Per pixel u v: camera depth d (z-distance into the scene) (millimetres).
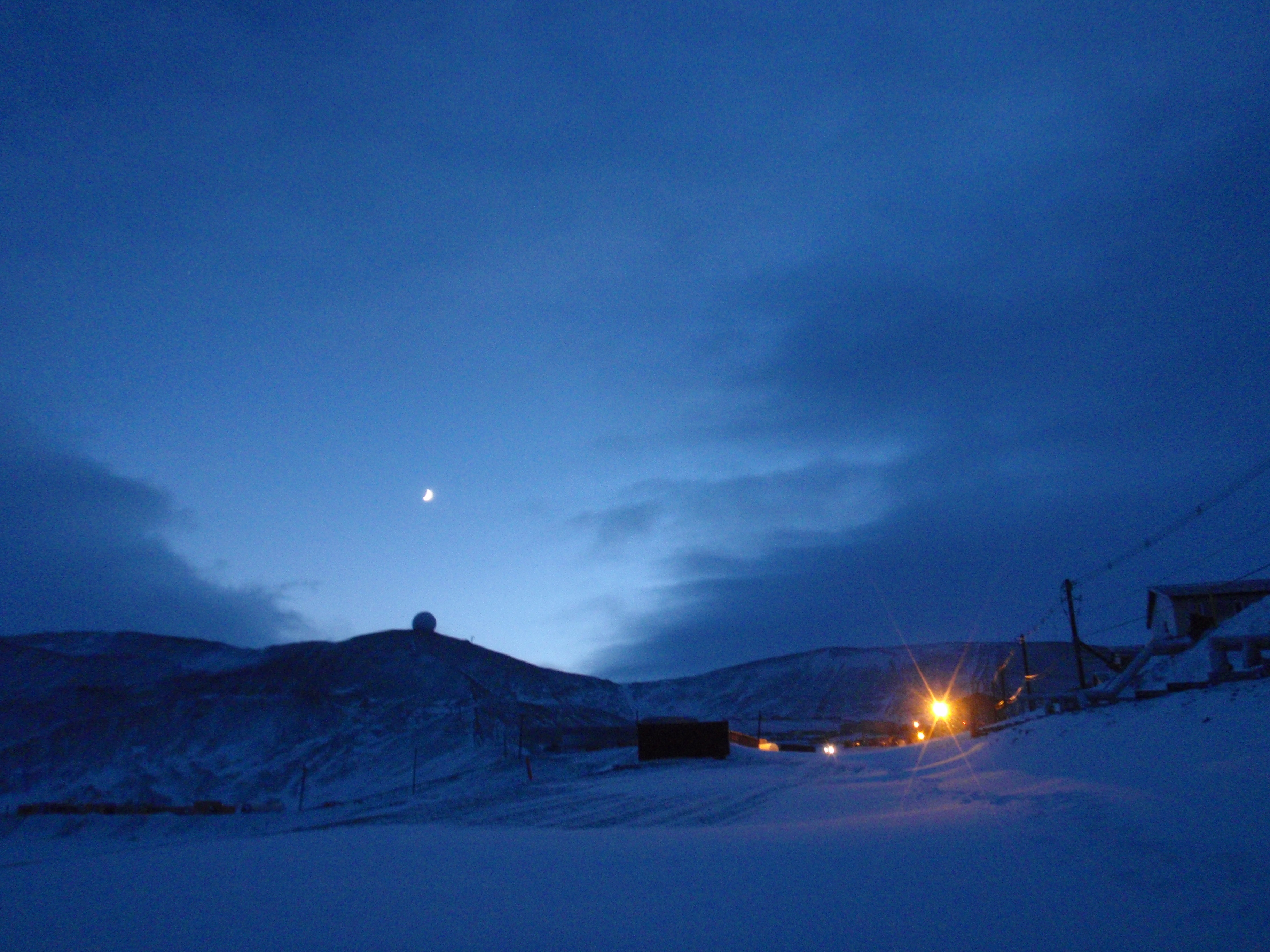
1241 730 18297
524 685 180250
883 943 7379
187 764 100938
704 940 7785
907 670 197375
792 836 16203
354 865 13883
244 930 8648
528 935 8141
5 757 99000
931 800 22938
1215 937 6758
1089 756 23625
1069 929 7391
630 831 20109
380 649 164875
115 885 11953
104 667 160875
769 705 194750
